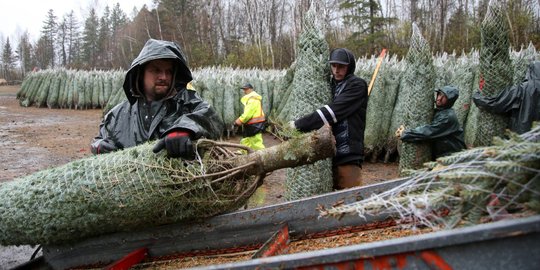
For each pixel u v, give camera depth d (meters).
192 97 3.05
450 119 5.62
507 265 1.29
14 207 2.49
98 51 68.31
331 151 2.48
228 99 13.67
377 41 27.67
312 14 4.41
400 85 9.41
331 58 4.03
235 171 2.52
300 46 4.42
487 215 1.59
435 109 5.92
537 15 22.83
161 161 2.46
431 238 1.36
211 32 42.38
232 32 45.94
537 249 1.26
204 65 35.69
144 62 2.81
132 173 2.43
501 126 5.44
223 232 2.58
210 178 2.49
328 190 4.21
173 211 2.49
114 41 59.62
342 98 3.93
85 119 19.31
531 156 1.49
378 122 9.44
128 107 3.16
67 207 2.44
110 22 73.06
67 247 2.77
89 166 2.50
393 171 8.85
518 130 5.12
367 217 2.40
